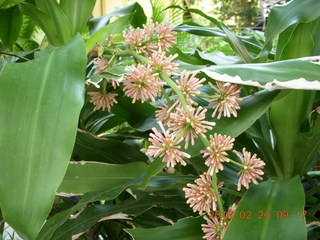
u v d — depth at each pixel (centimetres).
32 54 52
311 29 39
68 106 24
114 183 36
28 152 23
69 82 26
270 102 31
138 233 32
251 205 29
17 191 22
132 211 38
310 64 29
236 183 37
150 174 28
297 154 37
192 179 36
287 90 32
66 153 23
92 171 36
